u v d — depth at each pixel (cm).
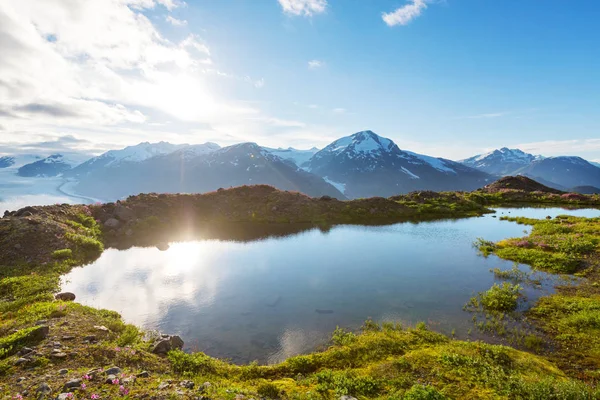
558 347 1415
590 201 6016
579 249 2722
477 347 1324
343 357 1332
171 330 1673
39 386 908
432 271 2578
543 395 950
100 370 1041
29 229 2923
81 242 3058
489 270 2572
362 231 4194
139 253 3164
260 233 4097
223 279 2433
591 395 954
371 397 1009
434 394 962
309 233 4097
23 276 2278
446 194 6456
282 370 1264
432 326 1675
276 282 2367
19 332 1286
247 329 1684
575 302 1809
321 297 2088
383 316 1809
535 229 3884
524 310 1811
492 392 998
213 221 4731
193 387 1016
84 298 2062
